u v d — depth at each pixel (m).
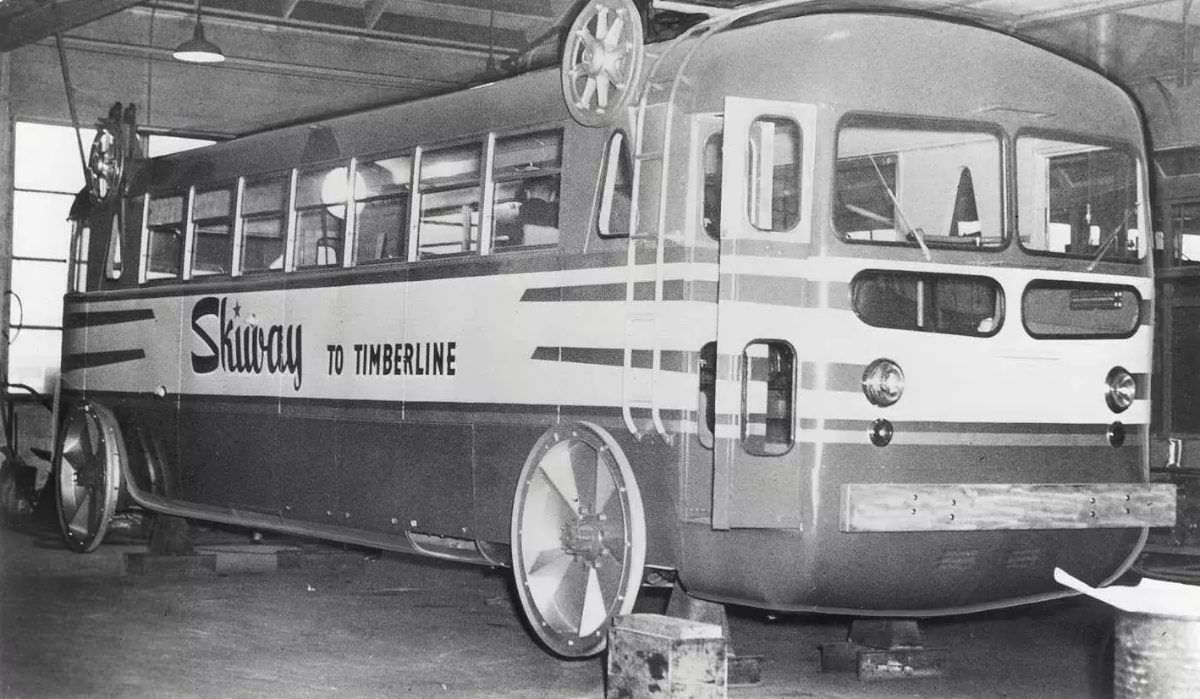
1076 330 8.13
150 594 11.44
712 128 7.57
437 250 9.47
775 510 7.18
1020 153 7.84
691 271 7.54
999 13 15.93
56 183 21.52
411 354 9.54
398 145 9.82
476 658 8.99
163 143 21.02
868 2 8.52
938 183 7.75
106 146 13.28
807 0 7.70
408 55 21.19
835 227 7.28
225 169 11.77
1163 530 11.41
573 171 8.35
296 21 20.34
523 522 8.27
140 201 12.88
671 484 7.61
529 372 8.56
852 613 7.59
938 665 8.73
